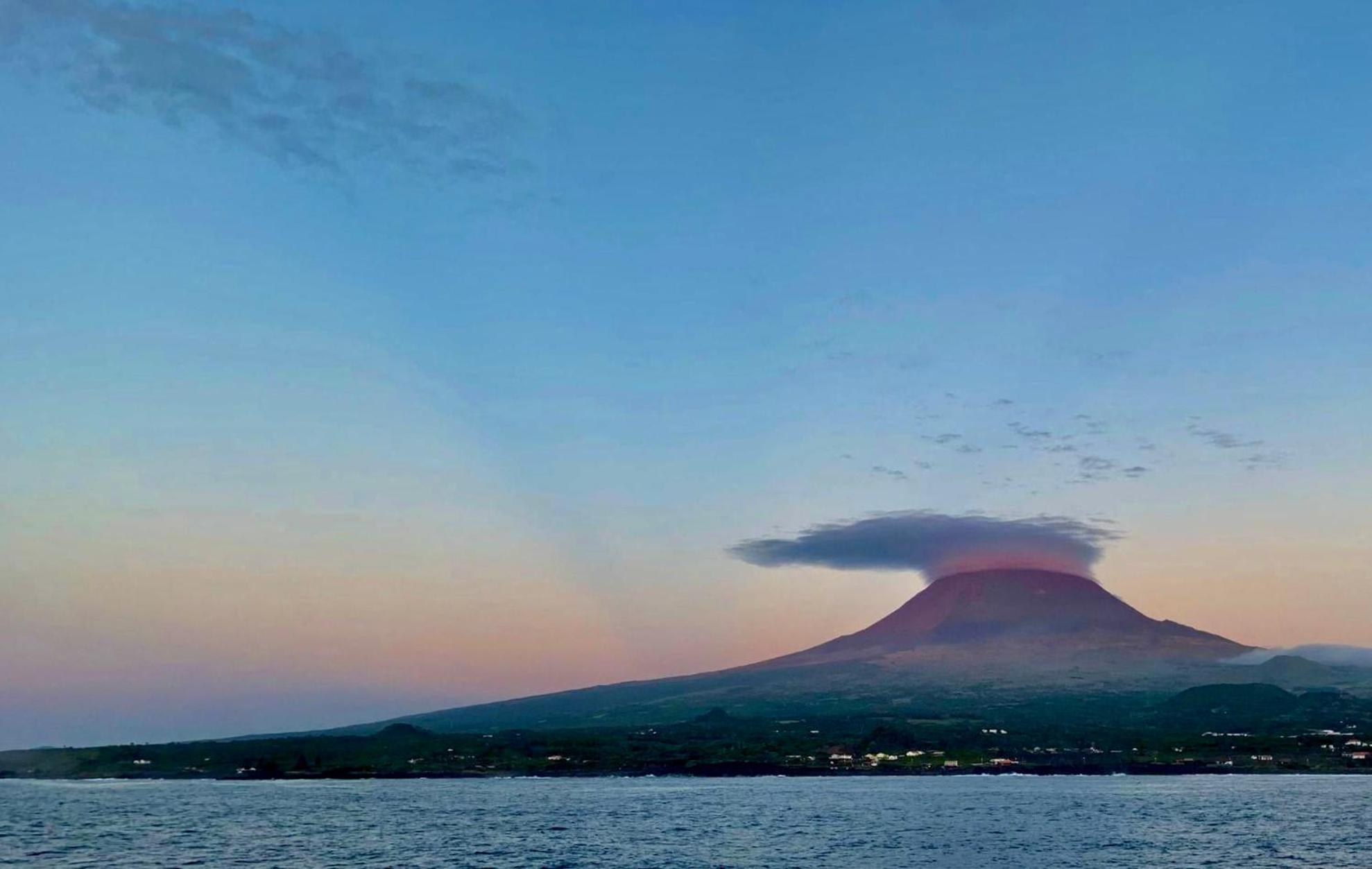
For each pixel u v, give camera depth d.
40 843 164.50
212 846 160.25
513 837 168.38
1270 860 138.75
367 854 150.00
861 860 141.00
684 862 140.50
